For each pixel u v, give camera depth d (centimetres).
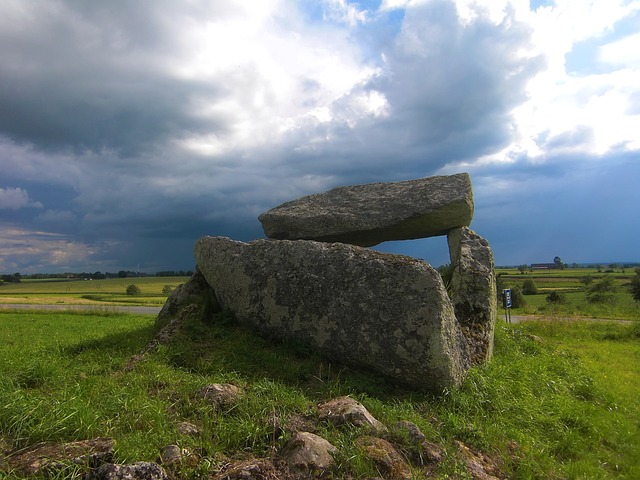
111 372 684
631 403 843
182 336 812
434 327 686
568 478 549
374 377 723
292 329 801
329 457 456
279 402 563
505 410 677
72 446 414
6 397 487
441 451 516
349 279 769
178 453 429
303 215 1223
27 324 1953
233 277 900
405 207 1164
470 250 1058
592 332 1711
